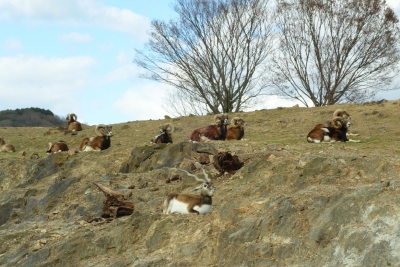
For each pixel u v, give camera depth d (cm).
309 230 1461
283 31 4066
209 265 1517
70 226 1969
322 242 1410
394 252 1276
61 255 1748
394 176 1588
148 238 1684
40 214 2258
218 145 2406
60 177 2581
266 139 2766
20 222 2242
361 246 1327
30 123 7469
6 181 2836
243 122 2880
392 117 3022
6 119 7562
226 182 1973
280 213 1524
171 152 2375
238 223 1566
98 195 2169
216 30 4178
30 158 3058
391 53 3975
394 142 2281
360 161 1716
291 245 1440
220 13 4175
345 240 1360
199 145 2334
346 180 1656
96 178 2441
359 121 3047
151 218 1750
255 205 1623
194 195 1761
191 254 1570
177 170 2194
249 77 4238
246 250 1475
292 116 3375
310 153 2014
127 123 3841
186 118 3766
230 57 4203
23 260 1814
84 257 1738
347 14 3953
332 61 3988
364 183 1602
